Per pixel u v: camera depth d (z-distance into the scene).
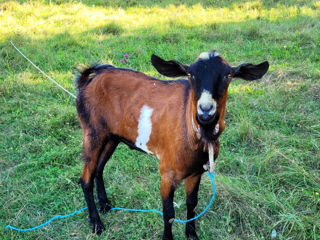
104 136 1.16
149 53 2.33
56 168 1.43
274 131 1.56
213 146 0.92
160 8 3.47
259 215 1.16
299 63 2.05
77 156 1.52
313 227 1.10
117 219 1.22
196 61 0.84
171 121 0.98
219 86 0.81
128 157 1.49
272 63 2.11
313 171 1.33
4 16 3.19
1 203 1.27
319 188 1.24
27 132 1.64
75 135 1.64
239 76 0.90
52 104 1.86
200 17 3.10
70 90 1.98
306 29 2.54
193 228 1.15
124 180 1.38
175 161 0.98
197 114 0.83
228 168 1.40
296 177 1.30
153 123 1.04
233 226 1.16
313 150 1.45
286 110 1.68
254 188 1.29
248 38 2.55
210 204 1.19
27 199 1.29
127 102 1.09
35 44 2.59
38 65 2.32
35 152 1.54
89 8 3.52
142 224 1.18
